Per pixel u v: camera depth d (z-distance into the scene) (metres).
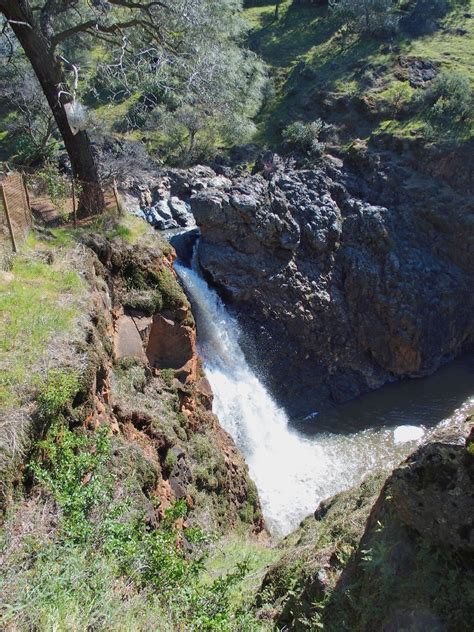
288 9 48.62
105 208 13.88
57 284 9.72
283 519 15.62
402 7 44.75
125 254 12.46
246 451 18.69
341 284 25.48
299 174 28.83
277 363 23.22
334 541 6.19
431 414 21.70
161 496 10.12
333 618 4.85
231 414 19.25
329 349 24.38
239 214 22.95
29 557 5.34
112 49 18.52
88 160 14.79
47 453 6.95
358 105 34.25
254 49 43.19
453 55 37.72
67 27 18.81
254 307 23.23
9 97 31.28
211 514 11.82
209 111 19.50
